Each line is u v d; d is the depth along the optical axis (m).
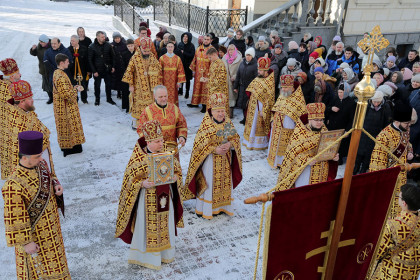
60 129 7.05
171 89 9.23
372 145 6.52
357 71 9.09
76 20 22.52
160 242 4.49
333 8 13.05
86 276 4.47
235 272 4.64
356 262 2.85
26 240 3.46
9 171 5.99
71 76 9.42
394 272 3.51
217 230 5.45
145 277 4.49
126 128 8.80
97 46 9.53
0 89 5.65
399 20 13.65
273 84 7.75
